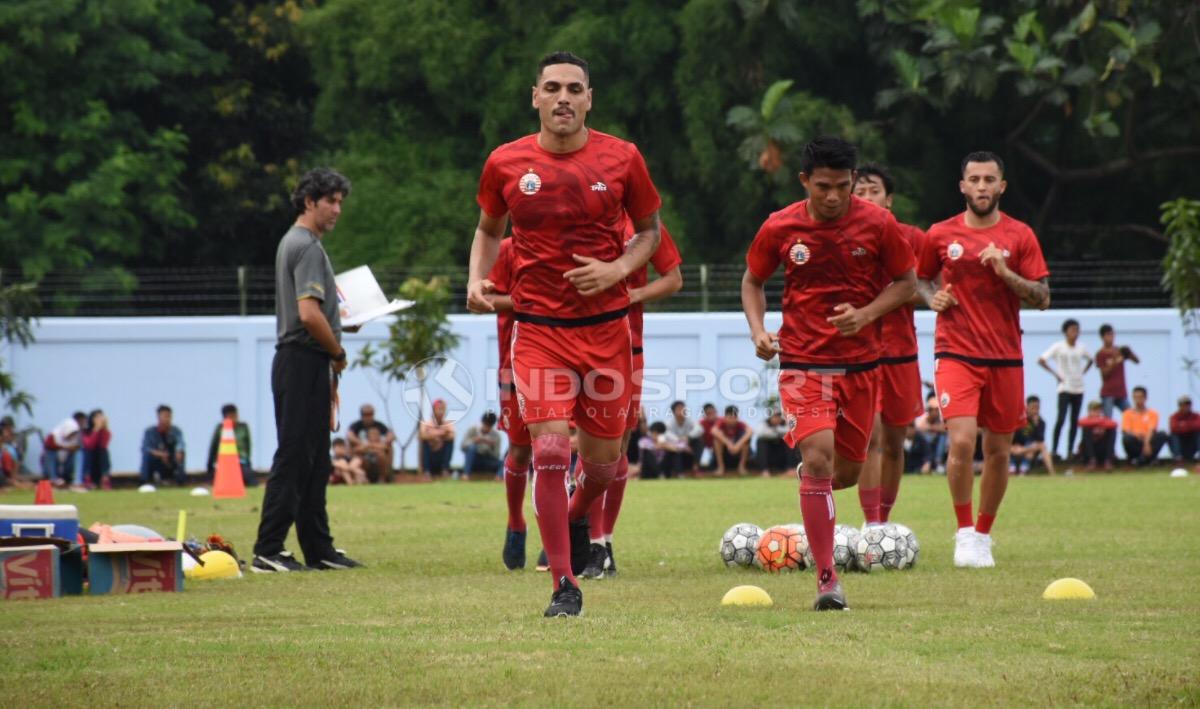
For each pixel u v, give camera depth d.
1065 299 41.12
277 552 13.66
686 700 6.68
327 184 14.10
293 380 13.78
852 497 23.70
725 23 43.00
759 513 20.62
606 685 6.99
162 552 11.52
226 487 28.17
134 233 48.00
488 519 20.22
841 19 43.72
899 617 9.38
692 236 45.12
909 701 6.65
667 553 14.80
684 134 45.06
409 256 44.81
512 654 7.89
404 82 47.12
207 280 43.56
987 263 13.67
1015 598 10.48
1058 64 40.97
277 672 7.46
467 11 46.09
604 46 44.41
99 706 6.71
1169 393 36.59
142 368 37.09
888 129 44.53
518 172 9.67
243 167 53.00
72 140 47.78
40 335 36.78
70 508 11.70
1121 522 17.88
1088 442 33.94
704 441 34.47
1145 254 48.19
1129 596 10.52
